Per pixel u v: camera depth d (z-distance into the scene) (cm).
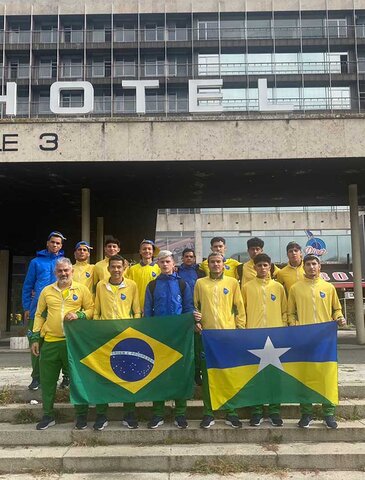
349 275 3338
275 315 637
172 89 5147
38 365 670
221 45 5128
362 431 589
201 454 547
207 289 628
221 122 1203
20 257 3144
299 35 5119
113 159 1197
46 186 1481
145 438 588
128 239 2503
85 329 608
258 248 707
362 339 1485
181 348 610
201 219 4591
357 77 5034
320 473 529
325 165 1276
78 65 5200
